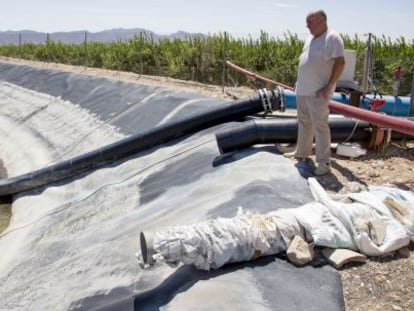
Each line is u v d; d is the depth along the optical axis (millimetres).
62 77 21078
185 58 19641
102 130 14062
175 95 13484
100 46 27484
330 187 6184
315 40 6055
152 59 22297
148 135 10102
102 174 9984
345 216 4766
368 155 7504
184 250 4320
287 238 4656
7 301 6301
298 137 7035
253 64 18156
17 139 17562
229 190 6555
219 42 19281
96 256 6395
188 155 8938
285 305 3906
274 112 9906
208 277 4402
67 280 6109
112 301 4828
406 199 5293
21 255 7961
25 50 34344
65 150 14664
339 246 4617
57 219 8961
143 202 8109
